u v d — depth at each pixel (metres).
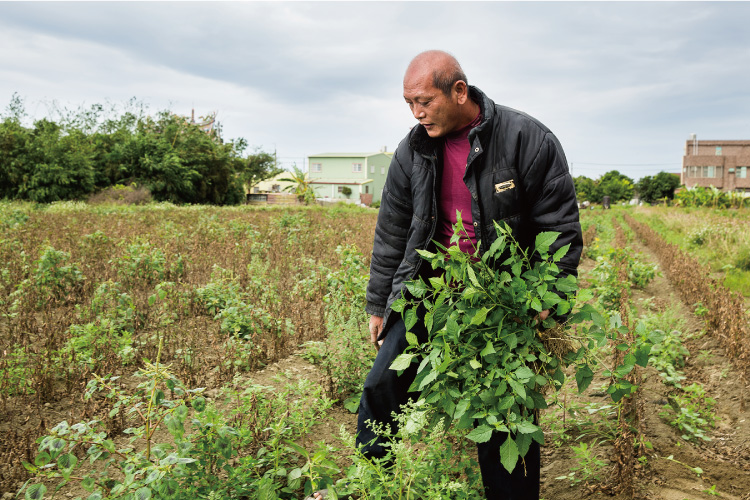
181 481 2.37
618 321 2.20
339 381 4.06
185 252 9.25
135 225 13.11
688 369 4.91
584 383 2.25
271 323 5.27
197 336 5.15
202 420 2.51
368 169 65.38
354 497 2.67
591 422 3.47
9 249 8.09
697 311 6.23
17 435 3.21
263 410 3.17
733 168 58.97
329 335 5.03
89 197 30.53
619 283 6.86
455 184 2.46
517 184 2.33
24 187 28.00
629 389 2.23
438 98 2.24
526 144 2.30
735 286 8.16
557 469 3.12
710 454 3.38
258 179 55.59
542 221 2.34
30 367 4.02
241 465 2.64
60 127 32.94
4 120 29.72
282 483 2.80
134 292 6.17
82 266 7.19
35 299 5.84
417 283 2.29
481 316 2.05
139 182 34.59
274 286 6.77
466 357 2.20
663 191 66.25
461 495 2.45
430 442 2.43
